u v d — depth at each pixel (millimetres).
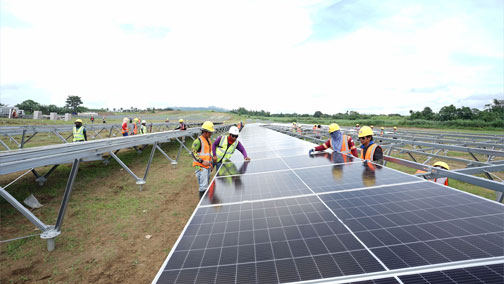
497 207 1931
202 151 5090
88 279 3311
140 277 3344
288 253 1578
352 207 2189
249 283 1334
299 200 2479
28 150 5516
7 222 4945
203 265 1518
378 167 3578
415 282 1245
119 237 4441
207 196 2840
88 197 6441
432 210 1989
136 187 7527
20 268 3529
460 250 1451
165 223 5023
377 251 1521
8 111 41406
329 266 1424
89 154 4941
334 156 4863
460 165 10859
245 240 1778
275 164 4523
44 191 6684
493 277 1214
